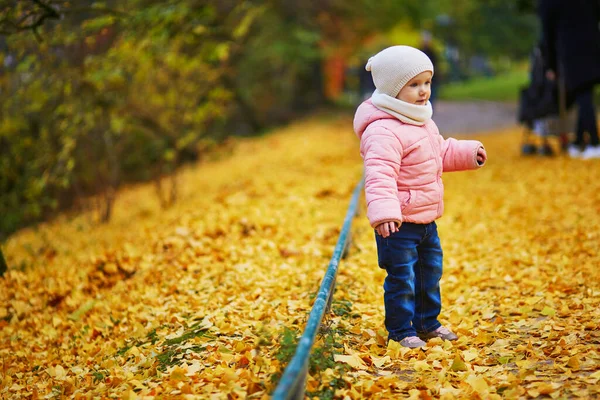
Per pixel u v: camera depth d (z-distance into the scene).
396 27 34.22
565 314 5.28
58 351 6.05
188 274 7.21
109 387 4.61
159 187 13.76
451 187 11.55
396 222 4.44
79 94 11.73
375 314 5.53
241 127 28.83
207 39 12.86
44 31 10.68
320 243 8.04
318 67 35.09
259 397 3.86
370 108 4.70
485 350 4.73
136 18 9.69
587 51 11.97
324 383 3.96
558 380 4.03
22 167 12.78
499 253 7.39
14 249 11.77
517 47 58.09
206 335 5.21
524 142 14.02
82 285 7.71
